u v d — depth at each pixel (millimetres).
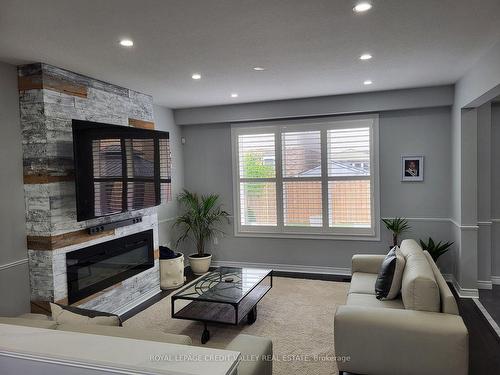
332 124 5309
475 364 2852
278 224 5676
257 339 2131
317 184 5453
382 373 2479
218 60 3287
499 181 4680
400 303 3006
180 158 6059
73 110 3518
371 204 5223
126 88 4301
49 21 2336
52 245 3254
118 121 4160
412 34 2754
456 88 4441
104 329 1984
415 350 2389
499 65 2906
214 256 6051
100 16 2279
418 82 4395
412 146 5035
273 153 5637
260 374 1896
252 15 2334
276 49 3025
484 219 4594
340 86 4484
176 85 4211
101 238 3824
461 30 2688
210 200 5664
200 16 2324
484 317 3740
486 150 4535
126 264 4203
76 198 3266
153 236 4703
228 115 5578
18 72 3248
